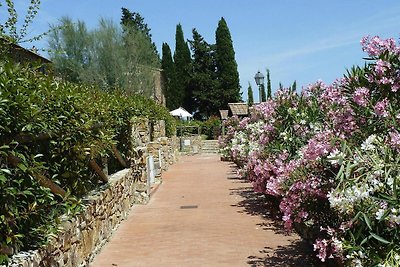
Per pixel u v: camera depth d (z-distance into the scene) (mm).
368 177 3729
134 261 6230
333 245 4344
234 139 16609
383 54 4598
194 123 37156
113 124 8336
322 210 5098
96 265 6082
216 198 11297
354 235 3951
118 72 39469
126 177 9633
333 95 6043
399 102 4660
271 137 8461
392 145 3918
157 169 14172
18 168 3723
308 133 7418
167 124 21500
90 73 37156
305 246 6590
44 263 4137
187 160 24797
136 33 44750
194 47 49969
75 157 5660
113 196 8055
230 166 19875
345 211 3881
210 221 8648
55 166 5055
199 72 49875
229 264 5910
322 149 4598
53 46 34719
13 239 3699
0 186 3453
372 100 4625
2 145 3566
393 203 3436
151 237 7566
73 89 5738
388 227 3604
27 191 3697
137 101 12609
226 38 49125
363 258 3686
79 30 36781
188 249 6715
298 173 5191
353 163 3926
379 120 4555
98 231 6742
